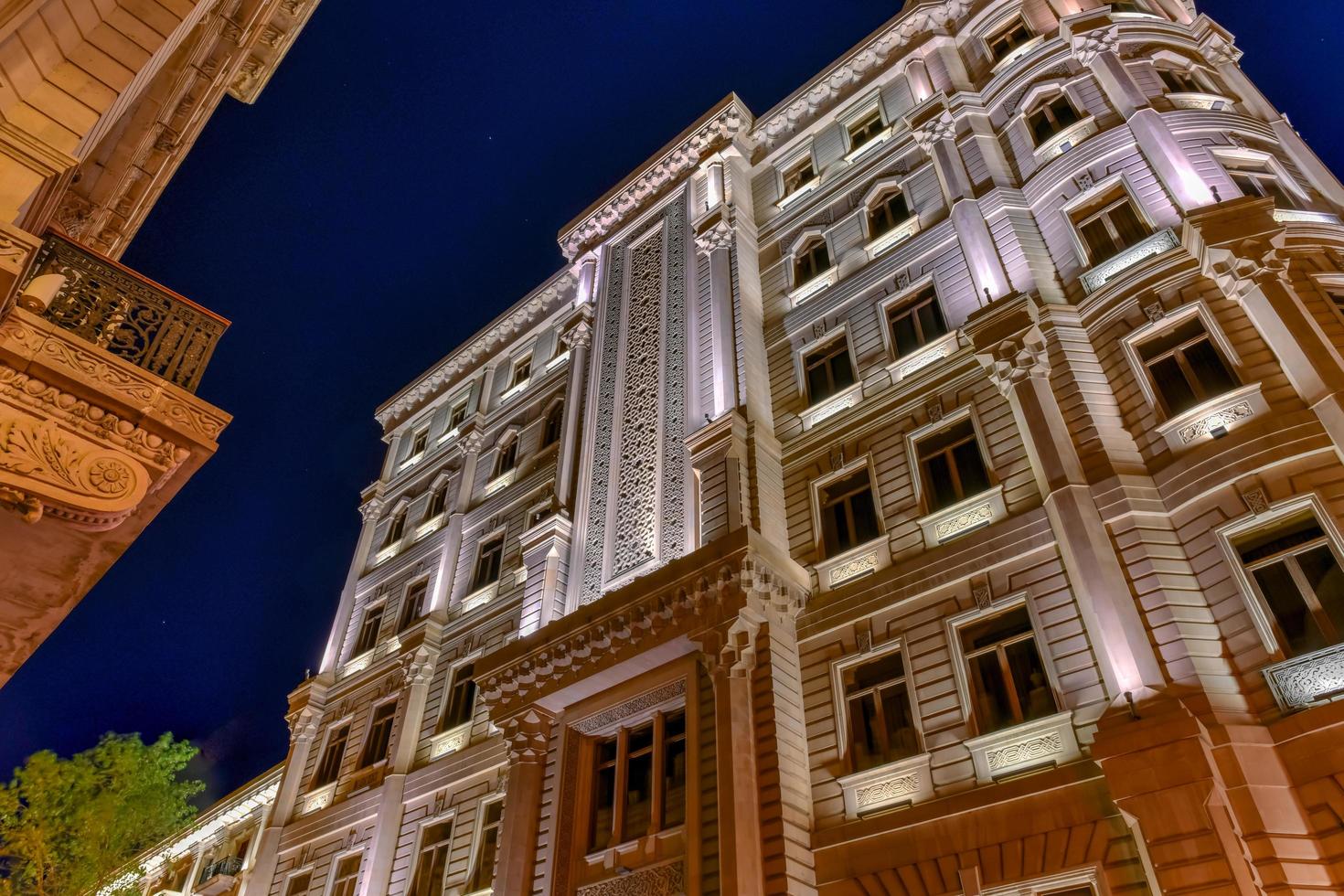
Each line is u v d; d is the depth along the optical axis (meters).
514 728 15.84
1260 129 15.87
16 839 19.03
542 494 23.36
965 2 21.69
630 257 24.44
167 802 21.03
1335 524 10.16
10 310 7.59
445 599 23.80
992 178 17.44
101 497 7.67
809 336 18.48
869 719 12.86
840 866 11.66
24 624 8.91
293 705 25.05
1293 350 11.55
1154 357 13.09
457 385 31.08
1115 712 10.04
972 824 10.88
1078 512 11.94
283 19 14.25
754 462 16.31
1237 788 9.12
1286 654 9.97
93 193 12.45
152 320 9.05
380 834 19.44
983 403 14.50
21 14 7.29
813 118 23.12
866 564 14.40
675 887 12.51
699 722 13.38
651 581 14.66
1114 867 9.62
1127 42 17.70
